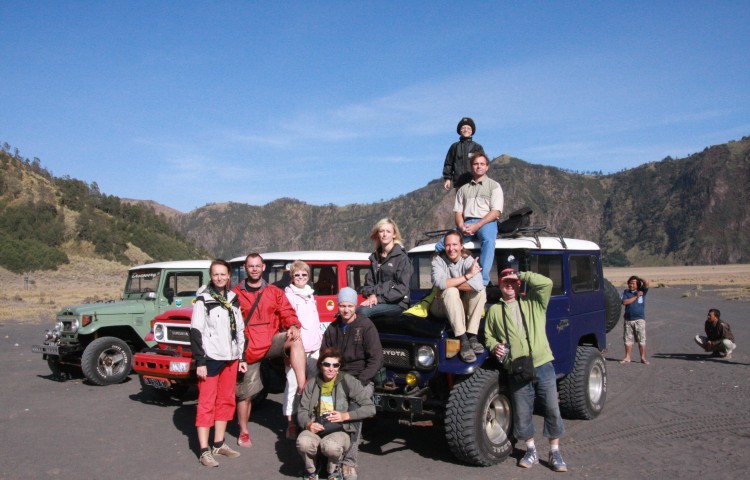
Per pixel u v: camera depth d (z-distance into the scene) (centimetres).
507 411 613
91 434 706
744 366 1116
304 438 520
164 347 896
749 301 2895
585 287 779
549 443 595
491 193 687
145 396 929
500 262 682
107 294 4238
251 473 566
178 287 1110
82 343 1059
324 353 530
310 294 696
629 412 780
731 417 741
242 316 629
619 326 2012
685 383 962
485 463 572
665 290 4384
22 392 963
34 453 629
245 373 641
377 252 696
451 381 612
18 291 4694
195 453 631
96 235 8775
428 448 645
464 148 834
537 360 557
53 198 9850
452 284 581
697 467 562
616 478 538
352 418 524
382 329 625
